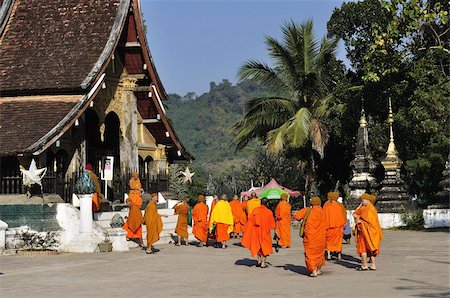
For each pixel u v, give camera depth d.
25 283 18.45
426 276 18.88
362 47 53.81
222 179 83.62
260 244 21.73
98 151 37.38
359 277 18.92
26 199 27.97
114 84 34.62
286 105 51.66
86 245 27.09
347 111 49.62
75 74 31.41
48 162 30.30
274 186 51.03
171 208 36.38
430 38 46.56
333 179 57.62
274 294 16.05
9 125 29.69
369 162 45.78
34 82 31.38
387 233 36.50
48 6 34.53
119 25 32.94
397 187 42.28
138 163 36.22
